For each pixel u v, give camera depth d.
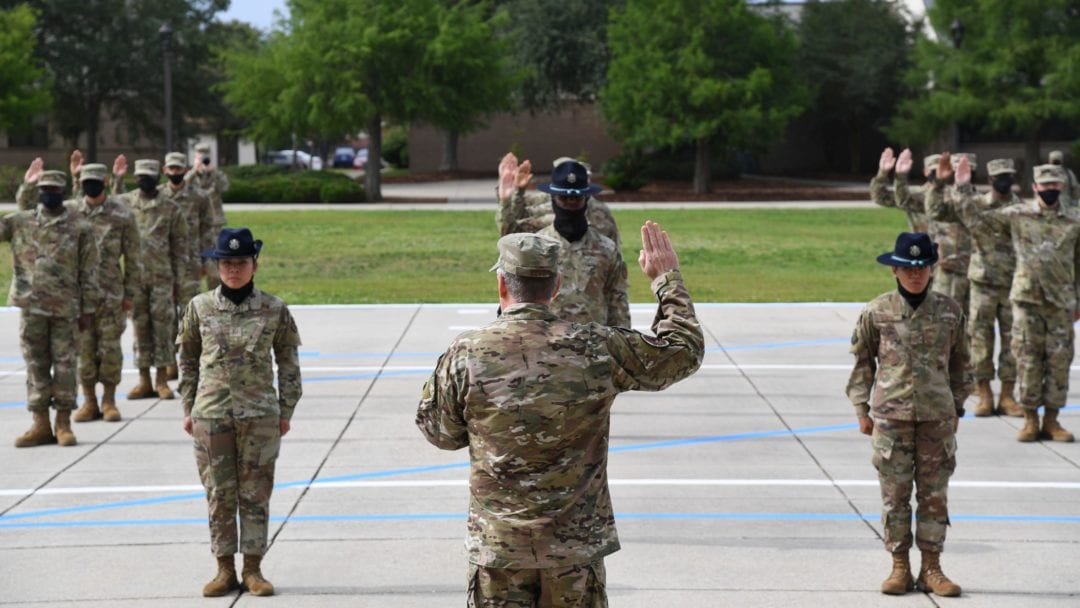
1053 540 8.16
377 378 13.55
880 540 8.16
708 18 43.47
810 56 55.59
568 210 8.35
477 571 5.05
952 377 7.35
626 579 7.40
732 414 11.91
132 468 9.99
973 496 9.20
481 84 41.44
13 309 18.84
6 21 45.47
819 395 12.76
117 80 55.75
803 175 59.41
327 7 40.28
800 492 9.27
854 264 24.89
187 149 63.72
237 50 51.50
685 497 9.14
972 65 43.84
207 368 7.18
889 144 60.19
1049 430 11.00
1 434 11.22
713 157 49.69
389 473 9.81
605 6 56.72
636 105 43.97
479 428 5.00
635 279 22.72
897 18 55.62
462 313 18.20
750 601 7.05
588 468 5.03
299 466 10.02
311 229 31.45
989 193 12.05
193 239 13.73
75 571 7.57
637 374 5.06
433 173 61.31
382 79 40.69
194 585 7.33
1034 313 10.79
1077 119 44.75
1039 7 43.31
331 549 7.96
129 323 17.42
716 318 17.78
